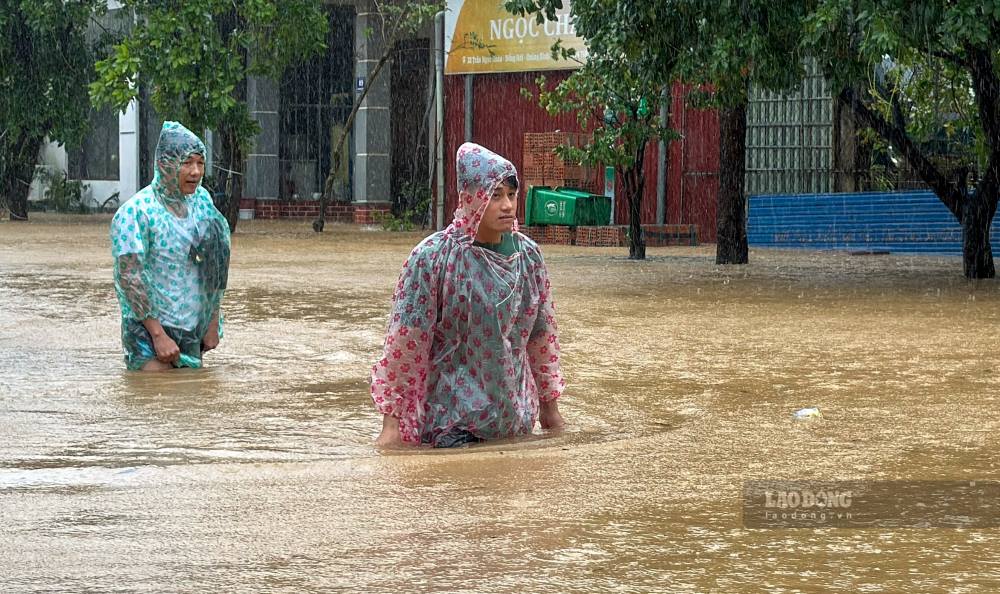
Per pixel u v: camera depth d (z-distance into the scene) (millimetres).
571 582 3799
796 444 6035
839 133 26031
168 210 8898
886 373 8586
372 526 4477
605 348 9992
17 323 11523
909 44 14508
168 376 8492
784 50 15914
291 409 7172
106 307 13008
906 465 5527
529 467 5504
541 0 17719
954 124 19953
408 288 6102
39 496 4953
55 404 7320
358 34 37094
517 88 31297
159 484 5176
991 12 13422
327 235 30188
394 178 38062
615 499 4887
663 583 3787
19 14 35031
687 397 7590
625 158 21328
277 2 30391
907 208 24453
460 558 4059
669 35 16281
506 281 6176
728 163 20828
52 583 3795
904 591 3703
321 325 11531
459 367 6203
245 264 20125
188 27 29312
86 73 36312
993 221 22750
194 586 3764
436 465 5555
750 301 14094
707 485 5137
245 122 31266
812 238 26016
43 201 44812
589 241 26734
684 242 27109
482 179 6035
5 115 35562
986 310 13125
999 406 7176
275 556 4094
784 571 3906
